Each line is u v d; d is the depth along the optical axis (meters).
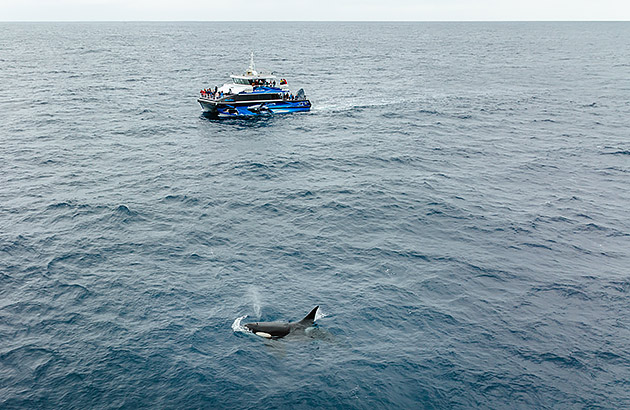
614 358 20.95
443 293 25.73
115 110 72.94
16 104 74.44
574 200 39.19
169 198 38.59
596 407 18.30
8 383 18.80
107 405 17.84
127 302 24.28
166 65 140.62
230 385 18.98
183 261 28.55
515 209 37.19
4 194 38.12
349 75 121.25
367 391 18.86
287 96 76.69
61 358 20.23
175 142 56.62
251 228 33.47
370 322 23.09
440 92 95.81
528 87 102.75
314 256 29.55
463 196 39.75
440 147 55.00
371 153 52.59
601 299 25.36
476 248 30.89
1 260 27.94
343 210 36.72
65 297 24.59
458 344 21.70
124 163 47.59
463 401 18.48
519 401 18.53
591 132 62.25
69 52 184.62
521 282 26.94
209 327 22.42
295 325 22.41
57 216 34.34
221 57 169.88
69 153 49.94
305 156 51.59
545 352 21.27
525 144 56.38
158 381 19.09
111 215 34.78
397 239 32.03
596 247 31.30
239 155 51.72
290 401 18.30
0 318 22.72
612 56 179.25
